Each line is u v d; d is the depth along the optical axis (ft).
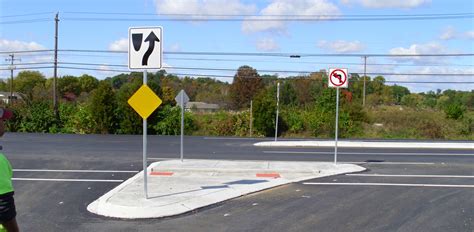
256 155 60.95
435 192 35.35
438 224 26.07
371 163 52.90
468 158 59.16
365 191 35.45
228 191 34.45
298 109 125.08
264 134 111.34
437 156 61.36
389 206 30.37
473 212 28.99
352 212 28.63
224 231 24.47
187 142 81.20
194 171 44.39
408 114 144.36
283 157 58.59
